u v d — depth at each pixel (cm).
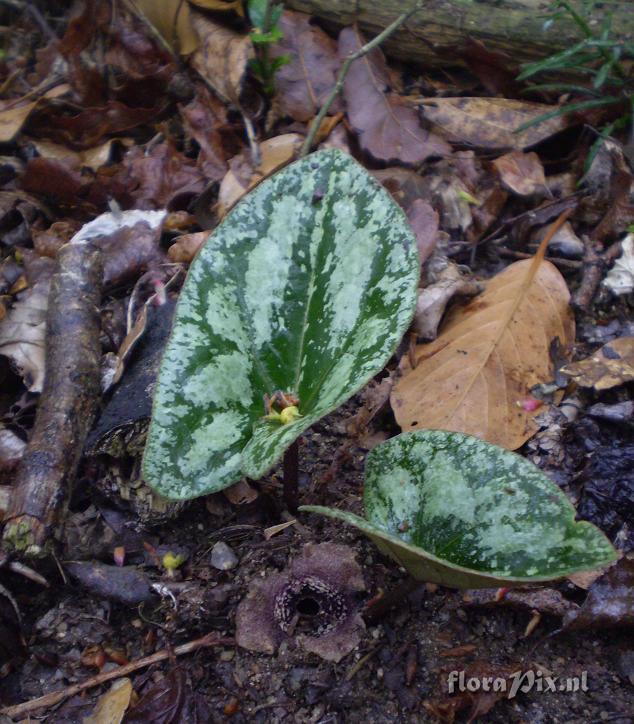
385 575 37
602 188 49
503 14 52
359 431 41
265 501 39
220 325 34
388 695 34
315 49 53
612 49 49
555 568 29
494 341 42
